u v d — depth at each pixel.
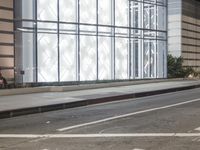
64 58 27.42
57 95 22.44
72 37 27.81
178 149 9.62
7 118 15.97
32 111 17.25
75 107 19.27
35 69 26.22
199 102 19.94
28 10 26.11
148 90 25.50
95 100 20.67
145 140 10.71
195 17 45.62
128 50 31.47
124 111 17.00
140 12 32.69
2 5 24.83
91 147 9.98
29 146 10.24
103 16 29.73
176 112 16.12
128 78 31.42
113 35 30.23
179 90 28.27
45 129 12.88
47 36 26.73
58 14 27.06
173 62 38.78
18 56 25.80
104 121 14.24
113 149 9.73
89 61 28.73
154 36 33.66
